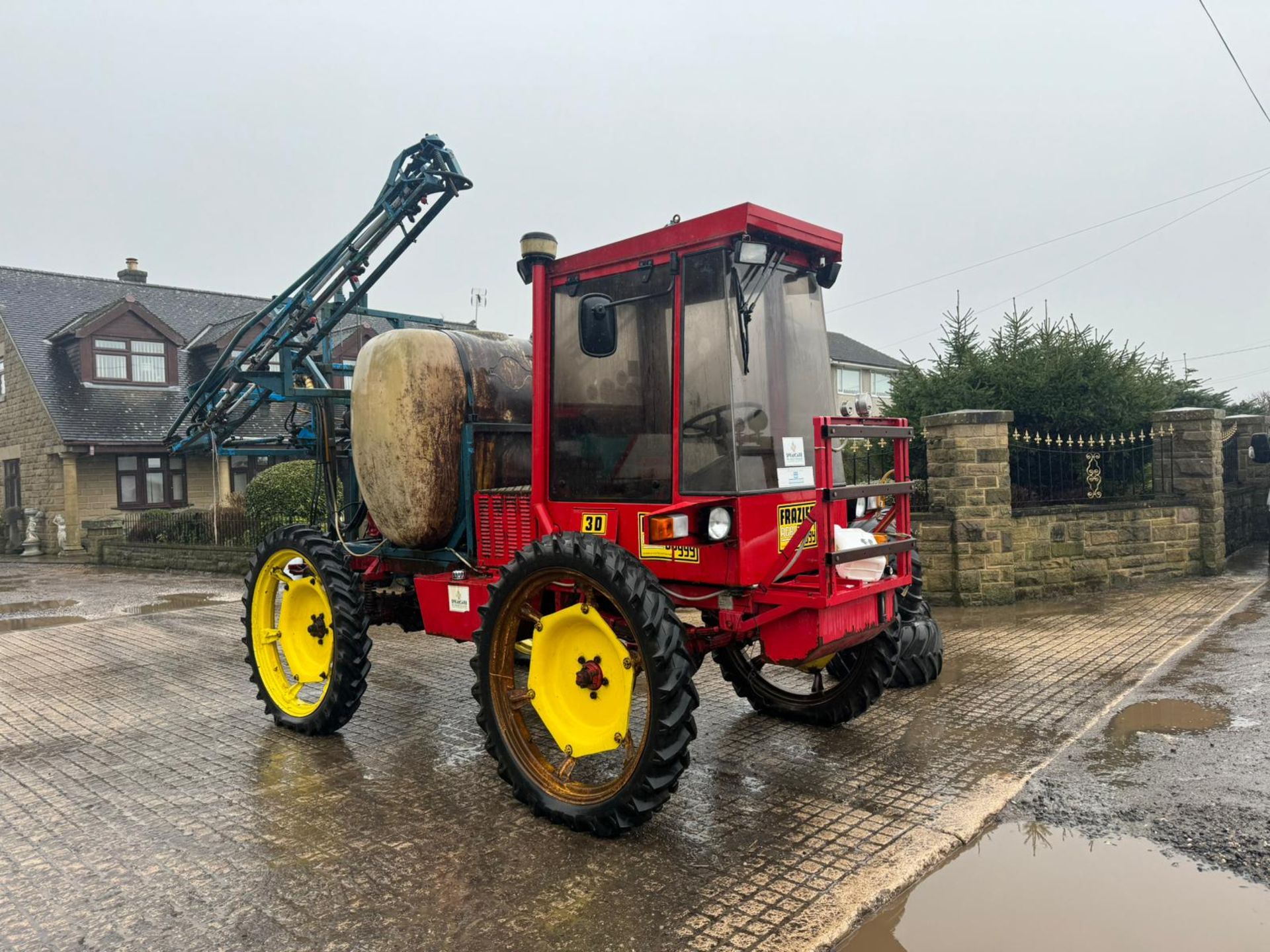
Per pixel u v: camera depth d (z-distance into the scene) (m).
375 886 2.97
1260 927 2.60
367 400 4.71
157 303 23.22
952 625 7.02
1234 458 11.95
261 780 4.05
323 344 7.68
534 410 4.08
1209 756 3.91
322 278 6.92
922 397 9.41
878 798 3.60
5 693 5.93
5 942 2.66
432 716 5.09
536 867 3.07
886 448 8.83
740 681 4.84
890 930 2.64
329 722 4.64
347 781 4.01
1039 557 8.16
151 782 4.06
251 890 2.96
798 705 4.63
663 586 3.75
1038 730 4.40
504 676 3.73
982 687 5.20
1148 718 4.50
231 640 7.82
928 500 8.72
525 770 3.61
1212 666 5.42
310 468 13.84
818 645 3.38
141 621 9.05
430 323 6.91
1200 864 2.99
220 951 2.58
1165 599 7.89
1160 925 2.63
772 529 3.57
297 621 5.06
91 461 19.38
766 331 3.66
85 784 4.05
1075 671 5.48
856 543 3.59
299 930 2.69
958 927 2.65
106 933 2.70
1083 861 3.05
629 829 3.32
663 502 3.64
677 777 3.20
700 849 3.18
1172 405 10.73
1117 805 3.46
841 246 3.90
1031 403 8.98
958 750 4.16
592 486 3.92
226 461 20.62
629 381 3.76
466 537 4.75
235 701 5.56
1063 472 9.12
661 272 3.64
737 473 3.41
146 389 20.73
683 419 3.54
